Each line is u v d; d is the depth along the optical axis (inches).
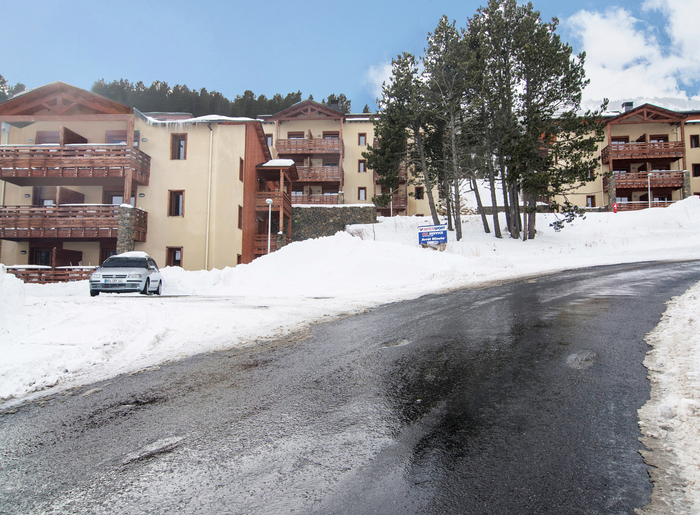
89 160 857.5
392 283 557.3
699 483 93.4
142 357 224.4
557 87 1007.6
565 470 101.6
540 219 1321.4
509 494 92.6
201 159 944.9
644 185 1439.5
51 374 193.5
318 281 594.2
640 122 1488.7
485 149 1157.1
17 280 293.1
